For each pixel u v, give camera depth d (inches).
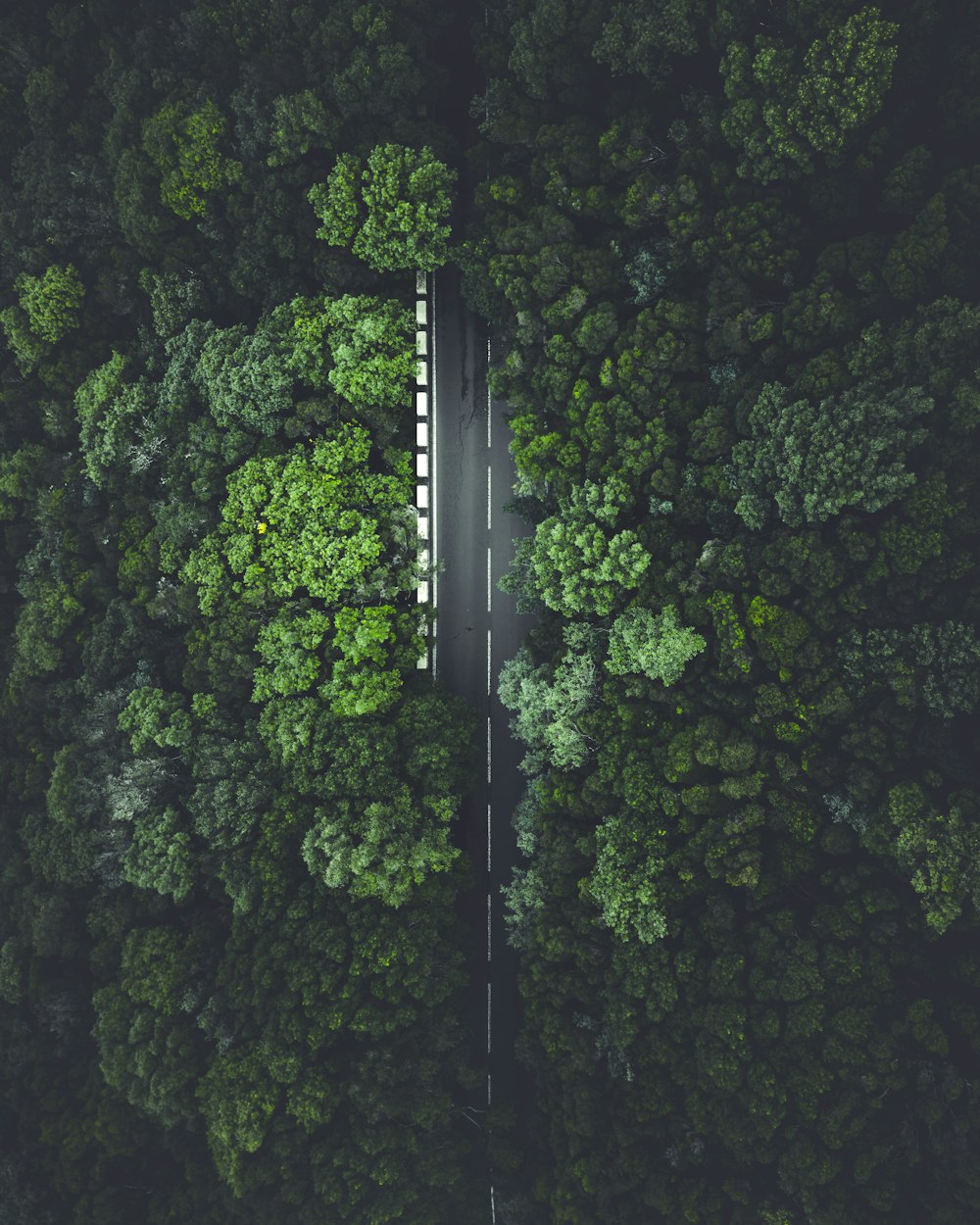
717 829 1894.7
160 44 2059.5
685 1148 1887.3
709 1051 1855.3
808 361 1834.4
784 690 1868.8
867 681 1828.2
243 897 2060.8
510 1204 2030.0
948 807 1769.2
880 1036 1771.7
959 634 1734.7
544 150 1990.7
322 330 2070.6
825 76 1694.1
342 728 2042.3
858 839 1851.6
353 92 1982.0
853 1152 1784.0
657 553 1984.5
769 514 1886.1
